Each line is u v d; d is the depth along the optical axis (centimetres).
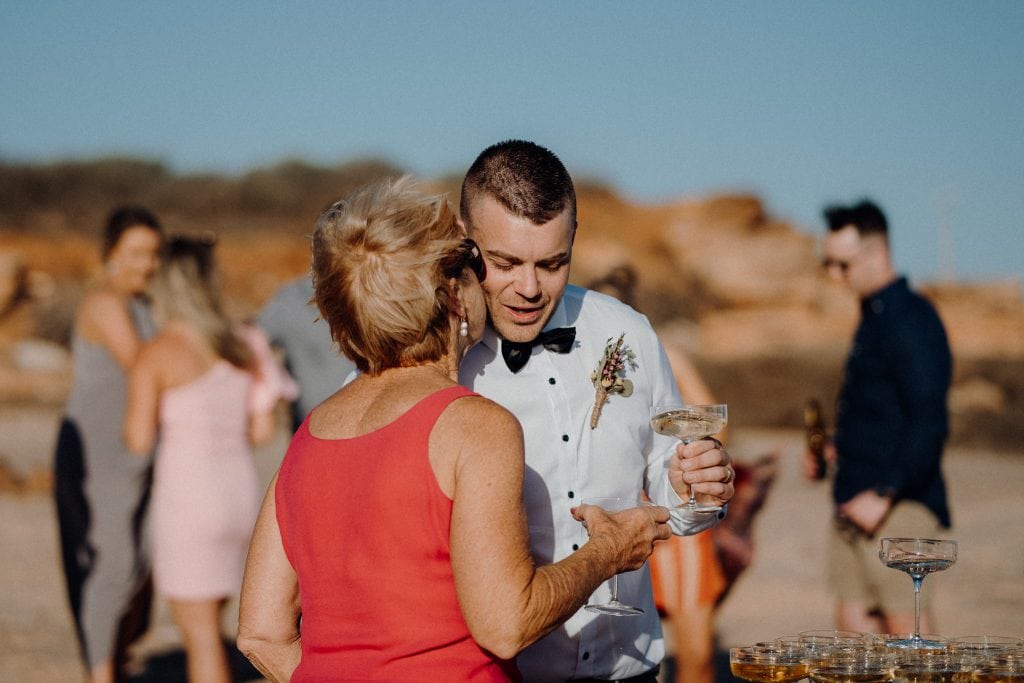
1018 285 4412
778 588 906
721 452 281
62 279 3975
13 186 5519
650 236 4975
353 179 5947
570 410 291
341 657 221
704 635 472
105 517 529
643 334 310
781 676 252
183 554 504
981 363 3133
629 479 296
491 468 214
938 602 845
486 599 209
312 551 227
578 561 226
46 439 2003
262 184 5853
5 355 3117
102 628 529
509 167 268
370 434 224
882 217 501
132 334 527
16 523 1188
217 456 511
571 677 282
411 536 217
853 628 508
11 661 686
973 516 1246
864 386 505
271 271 4275
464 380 292
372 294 225
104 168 5747
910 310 495
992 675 246
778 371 3123
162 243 536
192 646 506
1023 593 872
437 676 217
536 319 278
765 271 4559
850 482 509
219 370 511
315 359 527
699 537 474
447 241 230
